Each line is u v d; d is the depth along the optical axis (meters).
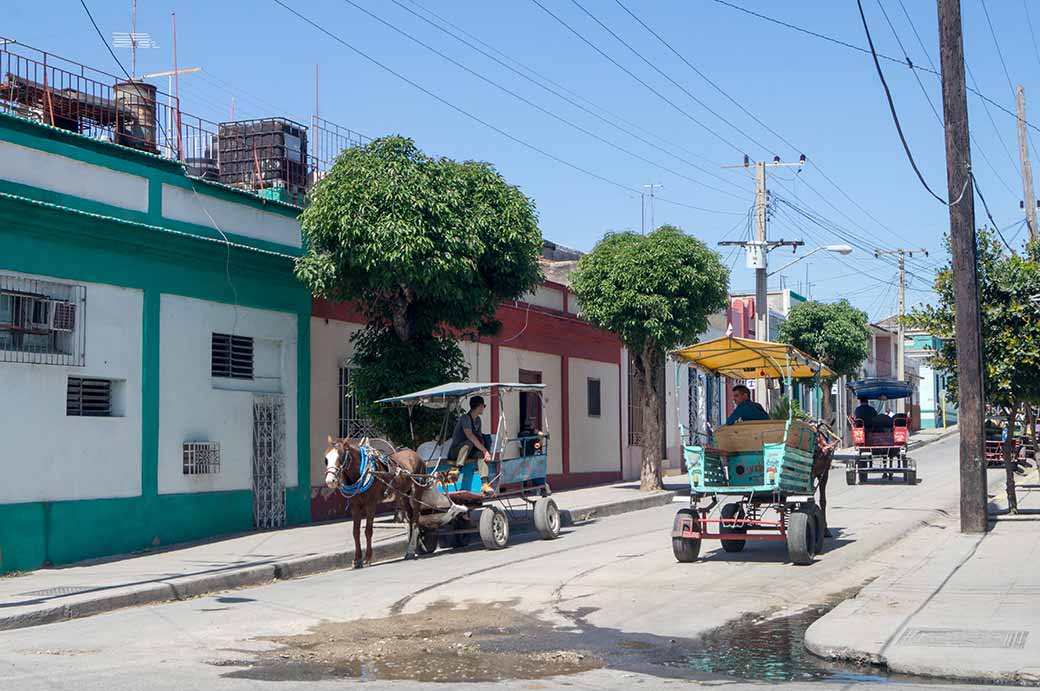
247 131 21.25
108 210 15.46
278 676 8.12
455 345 18.73
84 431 14.88
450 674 8.19
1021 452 31.89
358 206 16.45
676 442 34.97
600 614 10.65
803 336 43.94
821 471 15.58
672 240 24.64
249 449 17.89
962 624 9.31
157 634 10.03
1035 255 18.34
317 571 14.81
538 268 18.42
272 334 18.47
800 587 12.06
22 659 8.88
